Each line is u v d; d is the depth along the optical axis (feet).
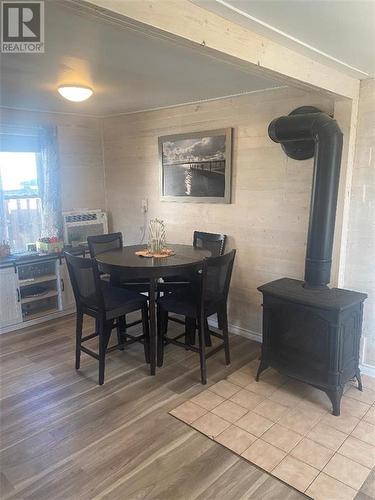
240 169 11.59
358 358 9.03
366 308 9.62
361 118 9.01
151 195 14.74
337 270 9.64
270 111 10.61
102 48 6.93
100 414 8.29
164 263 9.72
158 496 6.13
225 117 11.72
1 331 12.72
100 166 16.53
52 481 6.46
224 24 5.31
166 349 11.44
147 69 8.38
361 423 7.91
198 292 9.71
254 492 6.20
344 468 6.68
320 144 8.40
